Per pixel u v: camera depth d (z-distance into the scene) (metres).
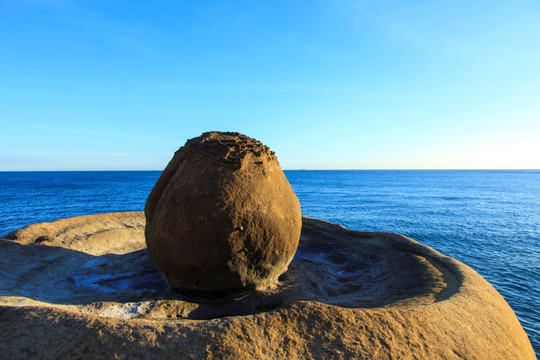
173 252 4.47
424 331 3.41
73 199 31.28
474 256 12.90
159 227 4.64
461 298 4.20
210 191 4.43
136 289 5.34
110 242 8.03
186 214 4.41
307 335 3.15
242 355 2.87
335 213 24.53
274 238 4.63
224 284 4.63
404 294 4.73
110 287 5.37
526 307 8.34
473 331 3.66
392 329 3.31
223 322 3.17
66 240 7.48
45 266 6.00
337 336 3.16
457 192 49.38
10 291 4.58
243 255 4.48
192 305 4.47
